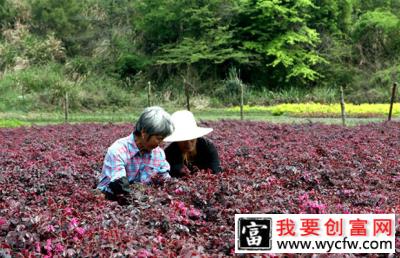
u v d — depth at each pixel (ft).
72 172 34.40
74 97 129.08
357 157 43.42
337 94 141.18
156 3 152.76
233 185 27.66
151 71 150.20
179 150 30.01
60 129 79.25
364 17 156.56
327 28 159.33
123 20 164.04
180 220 22.35
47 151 50.08
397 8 169.27
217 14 150.82
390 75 143.13
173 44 151.64
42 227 20.31
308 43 153.79
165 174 27.91
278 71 147.23
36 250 18.92
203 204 25.04
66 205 24.56
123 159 26.27
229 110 122.31
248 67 148.66
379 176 35.04
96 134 69.31
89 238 19.70
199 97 138.62
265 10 142.72
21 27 153.48
